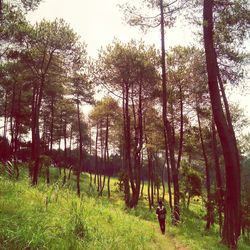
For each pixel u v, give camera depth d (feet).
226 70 72.02
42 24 103.91
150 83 107.96
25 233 19.76
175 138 123.03
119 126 162.40
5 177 34.35
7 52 104.63
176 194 75.77
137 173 108.58
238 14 44.57
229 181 43.19
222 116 43.11
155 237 42.91
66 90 142.61
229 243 44.19
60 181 34.45
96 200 47.83
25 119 159.12
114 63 105.29
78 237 22.91
